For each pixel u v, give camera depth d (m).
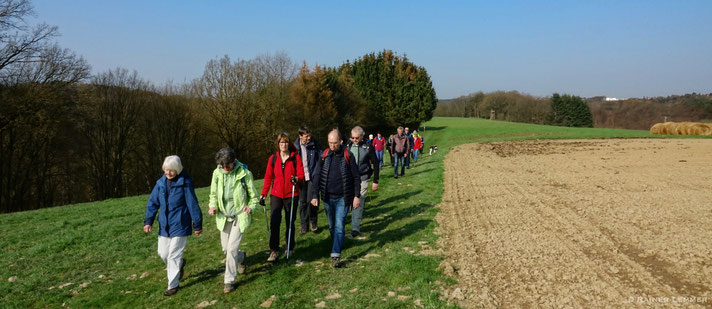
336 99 47.03
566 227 6.46
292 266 5.55
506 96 92.25
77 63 24.97
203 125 34.03
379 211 8.64
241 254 5.45
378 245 6.21
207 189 16.17
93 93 28.61
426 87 57.25
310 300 4.40
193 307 4.59
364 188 7.18
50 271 6.31
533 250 5.45
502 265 4.99
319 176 5.65
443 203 9.00
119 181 31.03
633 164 14.57
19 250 7.68
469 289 4.34
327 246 6.34
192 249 6.90
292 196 5.77
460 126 60.50
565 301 3.91
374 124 57.53
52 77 23.72
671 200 7.99
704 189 9.07
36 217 11.40
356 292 4.47
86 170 29.86
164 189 4.96
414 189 11.11
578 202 8.25
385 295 4.34
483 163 16.95
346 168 5.57
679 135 34.47
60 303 5.13
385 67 57.06
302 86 40.41
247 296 4.70
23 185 25.97
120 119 30.52
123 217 10.54
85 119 28.14
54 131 24.98
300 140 7.18
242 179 5.07
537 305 3.89
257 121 34.50
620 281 4.29
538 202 8.47
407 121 57.03
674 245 5.26
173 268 4.96
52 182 29.00
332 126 42.62
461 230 6.69
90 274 6.11
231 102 33.41
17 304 5.12
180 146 34.03
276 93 35.03
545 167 14.63
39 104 22.89
